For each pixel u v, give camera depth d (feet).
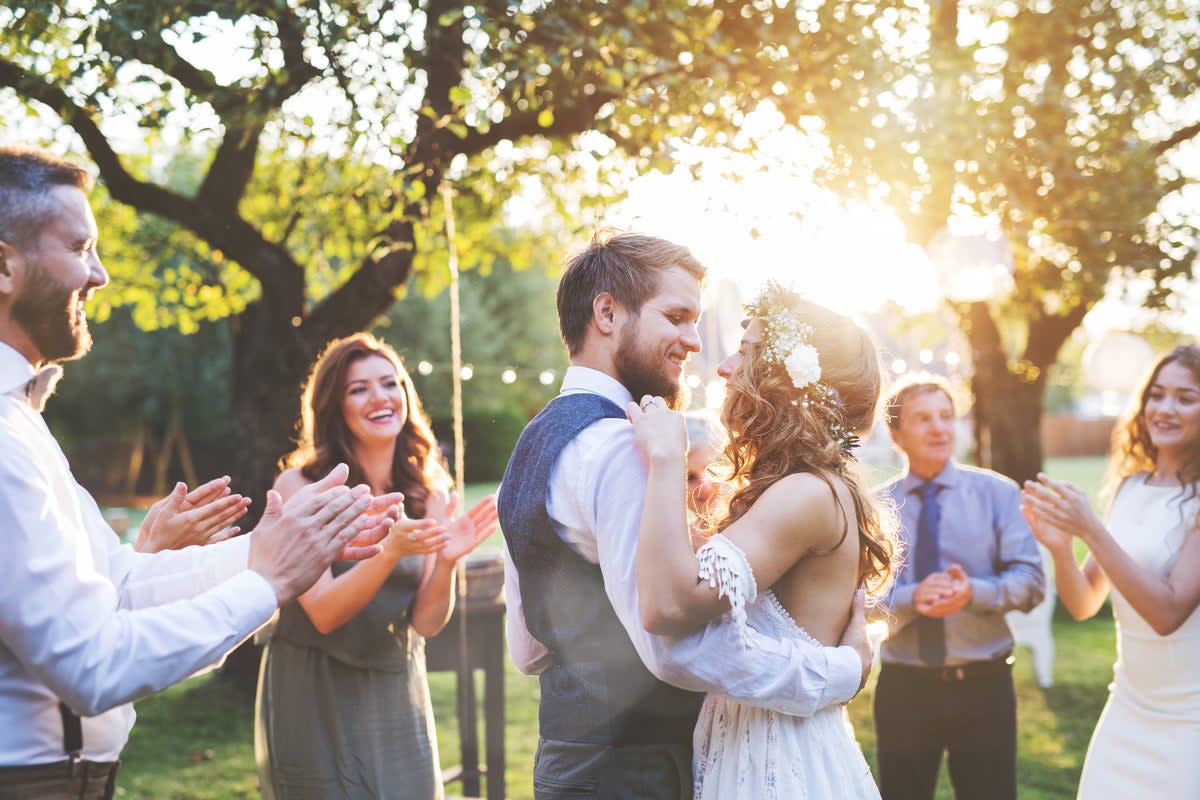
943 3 18.12
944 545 11.28
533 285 80.94
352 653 9.11
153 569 6.16
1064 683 22.04
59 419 78.07
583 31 14.39
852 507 6.38
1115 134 20.80
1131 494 9.73
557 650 6.17
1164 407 9.31
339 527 5.47
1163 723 8.87
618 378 6.42
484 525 9.64
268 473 20.75
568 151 18.88
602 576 6.04
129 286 25.03
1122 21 21.75
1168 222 22.59
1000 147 17.37
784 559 5.96
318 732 9.07
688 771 6.31
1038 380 29.50
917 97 15.55
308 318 20.63
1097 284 21.68
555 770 6.23
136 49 13.14
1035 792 15.56
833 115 15.08
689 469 9.54
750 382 6.54
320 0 14.29
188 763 17.63
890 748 10.95
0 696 4.95
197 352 74.79
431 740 9.71
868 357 6.81
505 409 77.71
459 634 14.48
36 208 5.06
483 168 19.33
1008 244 17.47
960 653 10.69
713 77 14.33
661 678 5.75
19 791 4.98
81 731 5.24
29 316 5.12
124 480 79.82
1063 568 9.75
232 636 5.08
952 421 11.53
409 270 20.62
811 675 5.97
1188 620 8.77
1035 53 21.07
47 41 14.42
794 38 14.76
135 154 25.29
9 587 4.64
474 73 14.92
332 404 9.96
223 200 20.29
